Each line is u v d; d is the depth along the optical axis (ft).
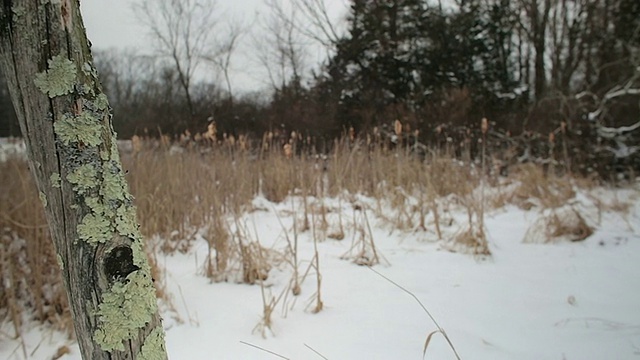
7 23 2.80
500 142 27.50
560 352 6.03
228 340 6.72
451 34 44.60
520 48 49.57
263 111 46.62
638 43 31.71
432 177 17.38
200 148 21.18
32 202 9.20
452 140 27.55
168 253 11.45
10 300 7.33
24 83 2.87
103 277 3.07
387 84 44.27
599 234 11.67
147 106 54.39
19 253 9.16
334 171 18.69
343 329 7.00
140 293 3.25
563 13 41.22
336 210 14.97
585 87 35.29
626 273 9.12
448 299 8.10
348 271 9.80
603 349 6.02
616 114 27.37
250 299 8.36
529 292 8.32
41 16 2.80
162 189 13.79
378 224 13.79
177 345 6.59
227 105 48.47
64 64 2.89
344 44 47.85
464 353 6.12
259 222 14.71
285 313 7.59
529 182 18.01
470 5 47.60
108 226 3.09
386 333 6.82
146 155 16.88
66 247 3.06
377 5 46.65
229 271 9.66
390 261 10.52
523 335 6.61
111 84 69.26
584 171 23.56
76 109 2.96
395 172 18.08
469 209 11.62
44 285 8.43
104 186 3.09
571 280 8.87
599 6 37.35
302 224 13.94
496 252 11.10
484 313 7.46
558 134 25.11
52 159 2.95
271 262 10.12
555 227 12.21
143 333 3.26
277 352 6.32
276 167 19.35
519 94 36.27
